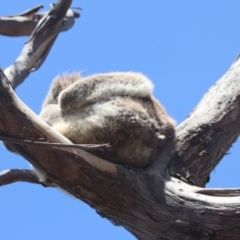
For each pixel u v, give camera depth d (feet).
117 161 56.03
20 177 60.08
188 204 48.65
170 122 59.00
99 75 62.49
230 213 47.24
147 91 61.98
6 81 48.34
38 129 48.62
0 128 48.62
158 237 49.16
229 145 59.36
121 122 56.44
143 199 49.55
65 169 48.98
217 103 59.77
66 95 59.93
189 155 56.18
